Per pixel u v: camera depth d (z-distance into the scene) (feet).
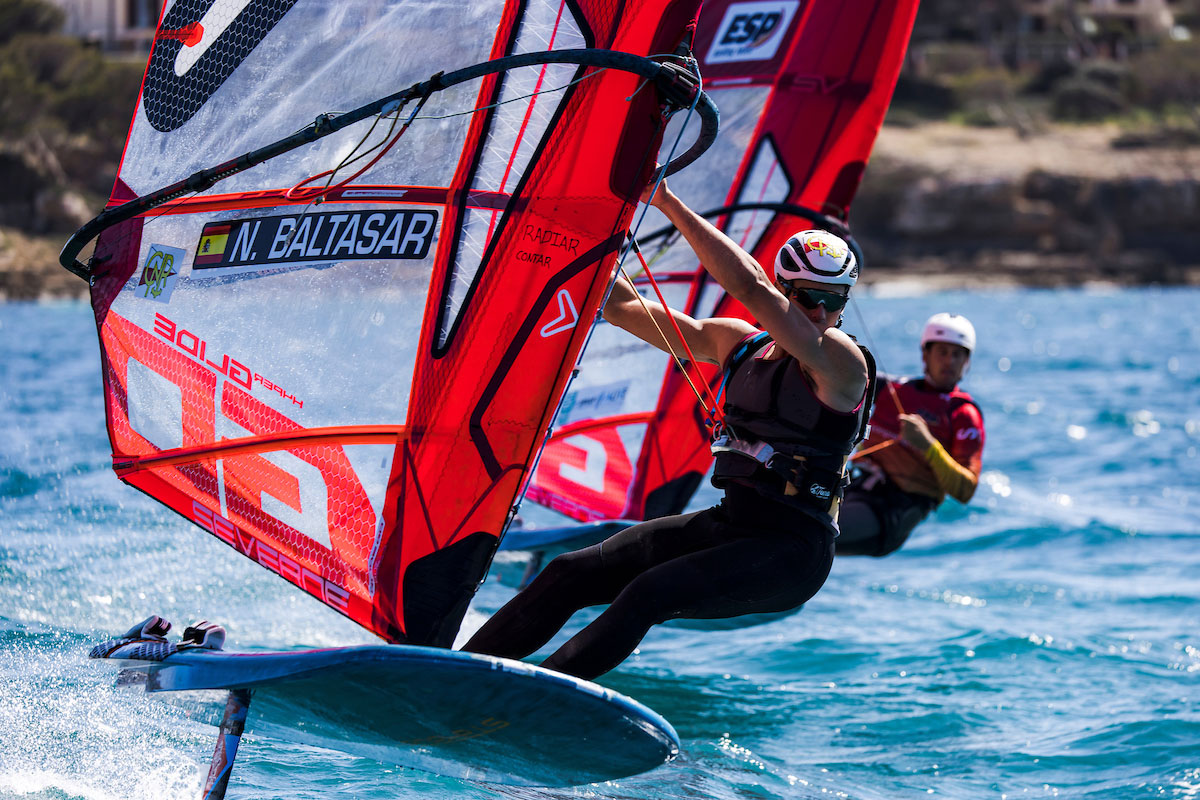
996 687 73.72
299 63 49.06
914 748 63.82
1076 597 96.17
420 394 47.32
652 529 47.47
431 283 47.50
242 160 47.70
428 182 47.62
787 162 84.94
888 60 82.94
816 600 96.32
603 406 85.81
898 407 81.46
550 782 50.96
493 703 41.11
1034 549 115.34
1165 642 82.79
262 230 49.34
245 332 49.42
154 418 50.90
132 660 45.11
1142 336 453.17
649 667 78.84
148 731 56.85
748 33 86.28
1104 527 122.31
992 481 152.46
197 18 50.26
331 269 48.57
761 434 45.98
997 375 304.50
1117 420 210.38
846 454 46.42
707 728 66.64
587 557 47.62
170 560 91.20
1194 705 68.74
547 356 46.83
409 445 47.32
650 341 51.03
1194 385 272.92
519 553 82.43
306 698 42.98
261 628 76.23
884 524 80.69
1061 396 250.98
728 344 49.29
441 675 39.24
